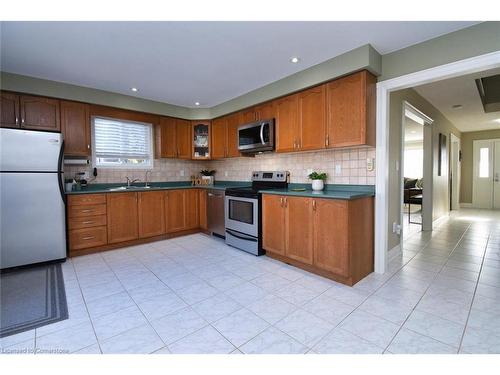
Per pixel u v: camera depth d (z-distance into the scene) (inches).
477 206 287.9
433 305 78.5
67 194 124.3
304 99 116.5
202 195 171.2
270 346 61.1
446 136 221.8
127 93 147.3
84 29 81.8
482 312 74.2
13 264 109.2
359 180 111.2
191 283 96.4
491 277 99.0
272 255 124.1
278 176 143.7
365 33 84.7
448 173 236.7
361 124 96.2
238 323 70.6
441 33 84.7
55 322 71.6
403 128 124.5
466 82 132.3
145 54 99.2
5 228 107.9
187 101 164.1
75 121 134.6
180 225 165.9
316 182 119.4
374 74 99.7
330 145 106.3
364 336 64.1
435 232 175.0
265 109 138.2
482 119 223.0
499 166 275.3
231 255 128.8
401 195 125.4
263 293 88.0
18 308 79.0
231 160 184.4
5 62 105.3
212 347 60.9
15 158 109.7
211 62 106.7
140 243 149.5
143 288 92.6
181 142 177.9
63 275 104.7
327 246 97.0
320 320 71.5
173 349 60.4
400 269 108.0
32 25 79.3
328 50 96.3
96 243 132.8
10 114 116.5
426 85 136.6
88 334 66.1
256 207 126.2
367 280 97.3
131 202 144.3
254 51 97.1
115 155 160.7
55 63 106.8
